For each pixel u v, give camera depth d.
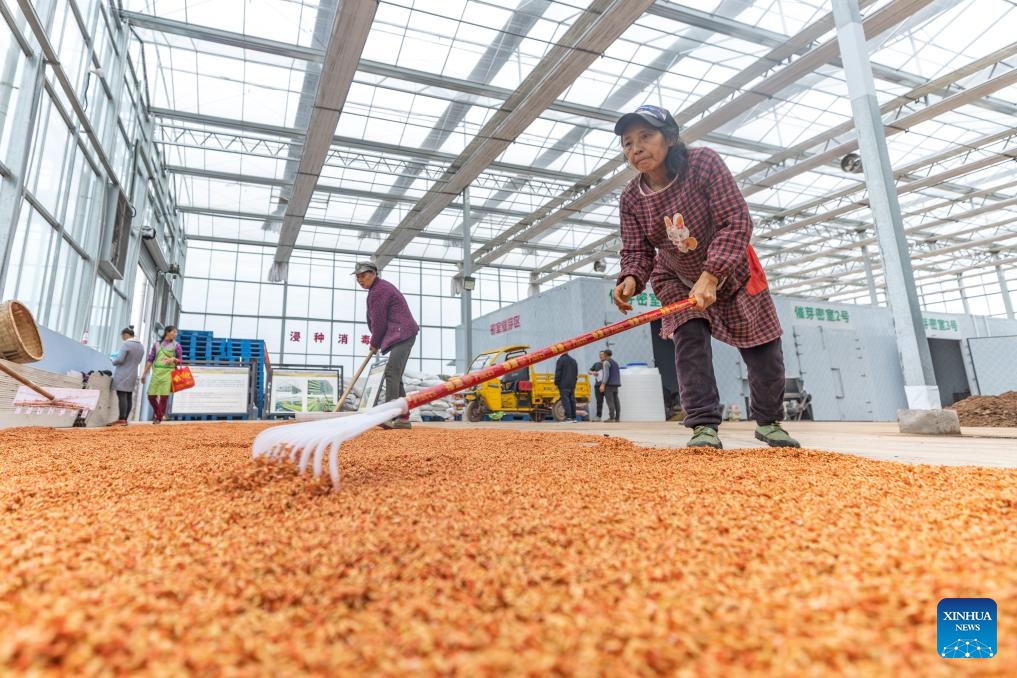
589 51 9.66
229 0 9.54
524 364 1.66
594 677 0.47
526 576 0.71
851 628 0.53
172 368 8.30
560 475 1.51
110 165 8.98
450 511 1.06
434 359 24.33
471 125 13.39
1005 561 0.69
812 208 19.00
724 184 2.17
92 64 8.02
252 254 22.20
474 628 0.57
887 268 4.99
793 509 1.03
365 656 0.51
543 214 18.80
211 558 0.79
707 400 2.32
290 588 0.67
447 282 25.30
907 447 2.68
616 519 0.98
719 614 0.58
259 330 21.69
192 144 13.75
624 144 2.21
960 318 18.66
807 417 14.26
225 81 11.96
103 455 2.21
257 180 16.22
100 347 9.76
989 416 6.17
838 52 10.20
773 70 11.23
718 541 0.84
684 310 2.41
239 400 12.00
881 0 9.55
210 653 0.50
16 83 5.75
